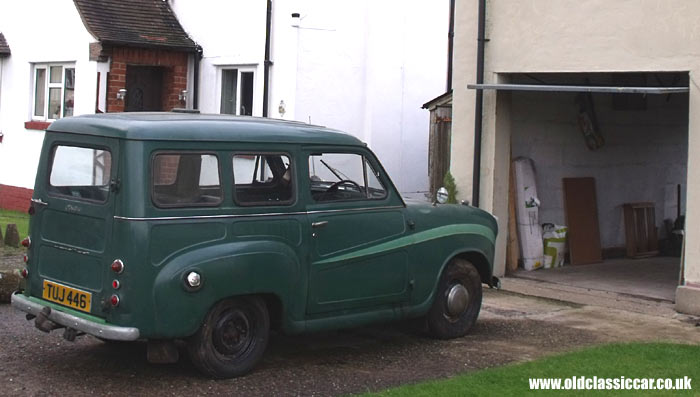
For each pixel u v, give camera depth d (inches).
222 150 264.4
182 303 249.6
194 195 257.4
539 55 432.5
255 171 272.1
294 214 277.6
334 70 577.6
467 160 465.7
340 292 289.7
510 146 476.1
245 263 261.6
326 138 291.7
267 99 570.9
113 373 270.2
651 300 414.6
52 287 269.1
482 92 458.0
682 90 378.3
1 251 423.8
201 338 258.2
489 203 458.3
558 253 505.4
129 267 244.8
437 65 629.9
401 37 608.1
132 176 248.2
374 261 298.5
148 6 634.8
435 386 258.5
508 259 480.7
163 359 253.4
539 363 289.7
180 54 618.8
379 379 272.4
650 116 569.3
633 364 290.4
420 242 312.8
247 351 270.2
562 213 520.1
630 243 550.9
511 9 442.6
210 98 615.5
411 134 620.1
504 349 315.9
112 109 593.0
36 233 277.1
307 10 558.9
